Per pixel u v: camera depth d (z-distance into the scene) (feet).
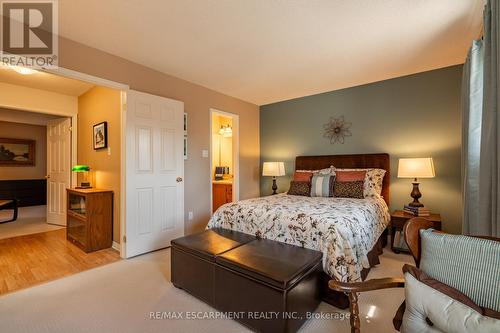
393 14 6.57
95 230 10.21
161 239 10.32
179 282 6.97
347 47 8.42
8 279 7.64
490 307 3.24
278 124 15.60
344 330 5.32
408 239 4.25
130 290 6.99
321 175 11.45
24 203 20.93
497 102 4.63
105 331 5.28
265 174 14.55
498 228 4.55
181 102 11.03
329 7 6.29
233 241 6.99
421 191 10.77
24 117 16.87
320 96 13.75
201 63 9.75
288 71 10.57
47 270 8.30
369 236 7.32
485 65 5.22
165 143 10.43
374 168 11.57
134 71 9.59
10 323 5.52
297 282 5.09
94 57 8.44
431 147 10.53
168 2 6.09
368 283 3.84
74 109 13.88
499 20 4.54
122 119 9.38
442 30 7.32
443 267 3.72
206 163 12.72
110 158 10.83
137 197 9.52
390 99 11.51
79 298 6.57
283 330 4.77
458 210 9.95
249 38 7.85
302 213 7.02
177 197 10.89
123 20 6.86
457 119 9.96
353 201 9.37
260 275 5.09
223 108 13.76
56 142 14.61
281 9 6.37
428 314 3.37
